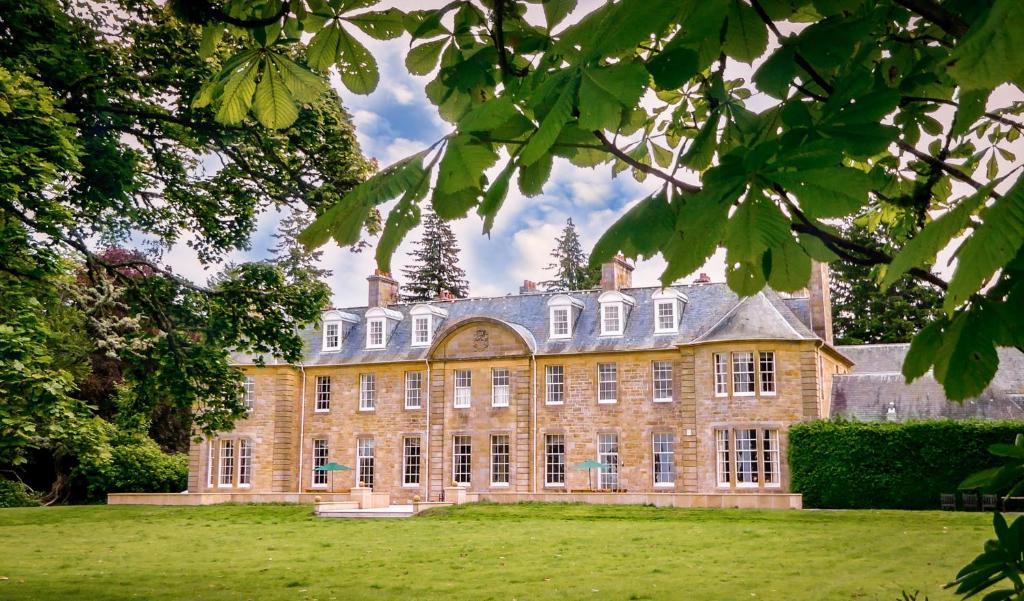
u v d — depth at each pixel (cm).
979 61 90
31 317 1059
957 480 2819
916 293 4528
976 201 105
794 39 167
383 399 3991
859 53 182
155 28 1247
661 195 177
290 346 1535
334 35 235
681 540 2058
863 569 1495
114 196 1311
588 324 3741
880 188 262
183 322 1526
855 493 2958
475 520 2798
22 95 927
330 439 4050
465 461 3819
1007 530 170
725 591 1290
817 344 3194
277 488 3984
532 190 178
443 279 7044
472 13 221
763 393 3212
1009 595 170
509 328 3759
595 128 129
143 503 3691
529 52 209
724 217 131
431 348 3900
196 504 3634
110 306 1598
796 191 129
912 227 300
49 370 1064
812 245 202
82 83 1188
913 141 247
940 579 1340
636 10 122
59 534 2431
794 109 168
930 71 220
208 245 1598
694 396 3362
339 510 3284
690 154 181
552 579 1454
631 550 1875
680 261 136
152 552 1962
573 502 3266
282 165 1408
